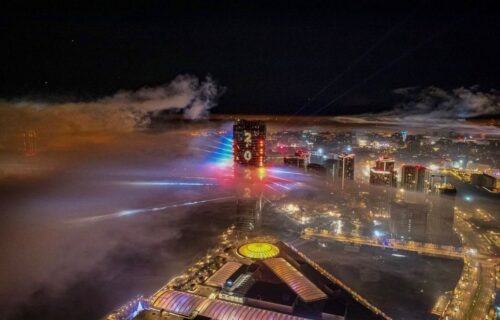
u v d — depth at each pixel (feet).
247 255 406.82
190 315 304.71
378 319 311.47
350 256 488.02
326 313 298.35
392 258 483.10
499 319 351.25
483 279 428.97
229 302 315.58
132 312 312.91
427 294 397.39
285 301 309.01
